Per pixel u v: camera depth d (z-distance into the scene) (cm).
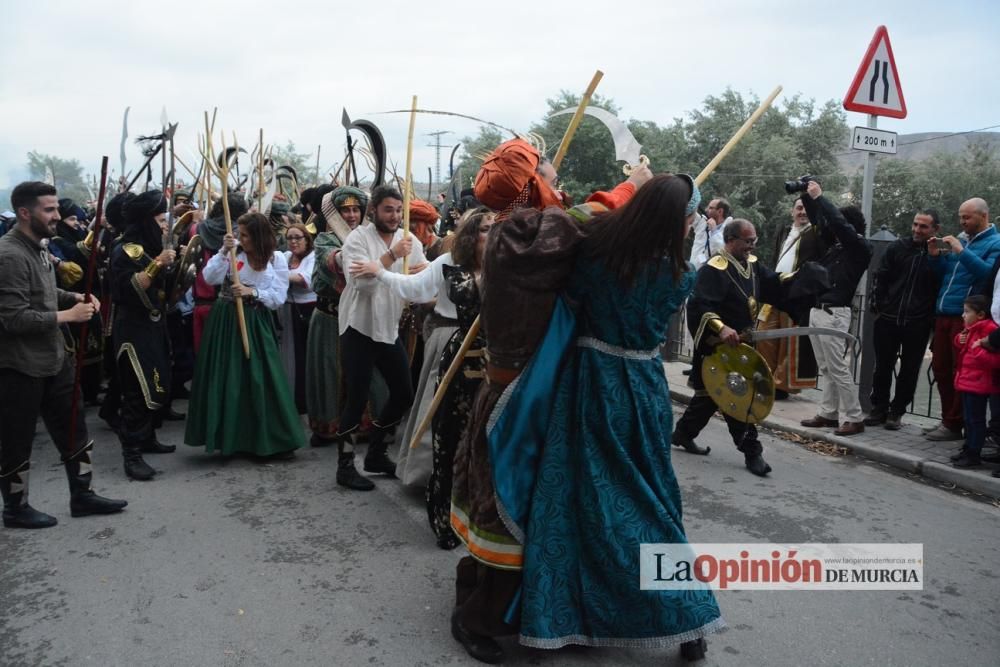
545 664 272
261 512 412
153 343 468
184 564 350
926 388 761
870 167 613
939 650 287
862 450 538
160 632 293
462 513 286
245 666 271
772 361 710
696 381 518
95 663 273
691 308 484
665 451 267
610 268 246
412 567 348
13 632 292
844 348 570
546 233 252
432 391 408
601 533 250
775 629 300
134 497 433
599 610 254
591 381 257
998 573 353
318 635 291
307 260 598
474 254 341
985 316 482
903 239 572
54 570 342
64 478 470
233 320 489
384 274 377
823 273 481
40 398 383
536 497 255
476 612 269
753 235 484
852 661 279
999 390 475
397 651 281
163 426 589
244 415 491
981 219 533
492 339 262
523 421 256
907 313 564
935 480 488
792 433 593
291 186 1030
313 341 529
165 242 467
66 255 601
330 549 367
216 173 484
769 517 419
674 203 242
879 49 593
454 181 657
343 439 444
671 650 282
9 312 357
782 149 3772
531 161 276
